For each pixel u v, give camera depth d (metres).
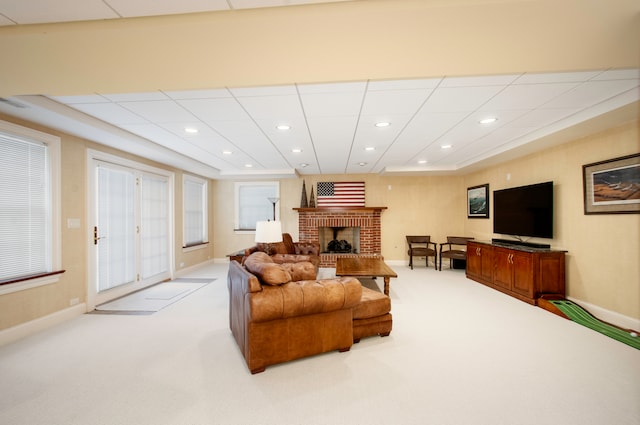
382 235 6.86
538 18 1.35
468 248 5.37
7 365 2.28
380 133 3.67
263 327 2.15
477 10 1.30
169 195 5.40
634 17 1.34
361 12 1.31
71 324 3.14
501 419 1.67
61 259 3.23
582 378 2.08
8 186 2.78
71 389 1.97
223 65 1.80
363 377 2.10
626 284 3.05
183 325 3.12
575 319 3.21
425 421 1.65
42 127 3.03
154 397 1.88
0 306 2.64
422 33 1.47
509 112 2.96
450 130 3.56
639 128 2.91
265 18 1.35
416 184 6.82
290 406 1.79
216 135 3.73
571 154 3.71
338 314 2.42
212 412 1.73
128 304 3.85
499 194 5.07
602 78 2.23
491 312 3.47
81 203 3.51
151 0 1.28
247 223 7.15
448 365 2.26
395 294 4.27
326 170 6.48
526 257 3.86
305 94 2.51
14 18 1.40
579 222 3.59
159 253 5.13
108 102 2.65
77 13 1.37
